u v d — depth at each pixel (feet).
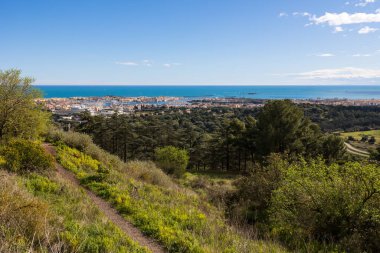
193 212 35.73
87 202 31.40
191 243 23.57
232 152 141.79
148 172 61.82
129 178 50.55
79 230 21.01
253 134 121.60
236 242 25.04
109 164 59.31
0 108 53.36
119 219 29.40
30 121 57.82
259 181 46.98
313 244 27.89
